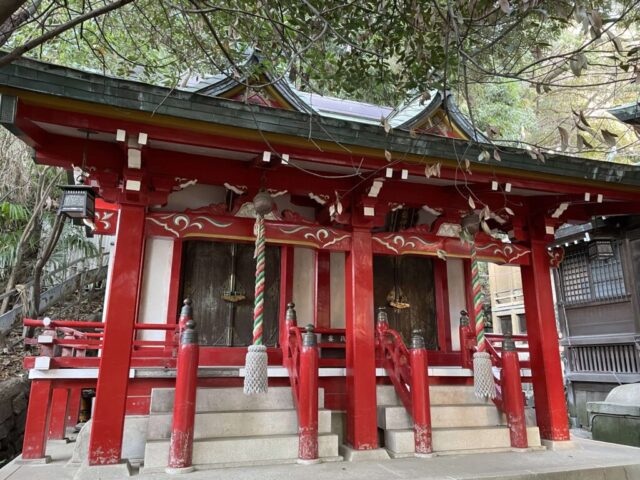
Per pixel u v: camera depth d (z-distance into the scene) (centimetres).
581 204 714
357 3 452
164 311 676
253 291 720
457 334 814
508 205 666
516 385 591
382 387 621
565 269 1080
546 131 1562
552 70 331
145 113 417
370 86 595
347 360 568
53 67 380
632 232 924
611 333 957
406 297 806
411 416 573
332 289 755
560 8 301
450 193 640
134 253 488
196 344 475
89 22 773
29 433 528
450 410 601
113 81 398
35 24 802
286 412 529
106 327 462
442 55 445
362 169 540
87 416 873
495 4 439
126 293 475
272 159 500
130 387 553
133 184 484
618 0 538
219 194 716
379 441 575
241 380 586
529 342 659
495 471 465
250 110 441
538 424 627
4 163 1180
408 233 616
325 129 470
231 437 496
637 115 833
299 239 562
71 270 1422
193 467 452
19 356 1046
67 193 641
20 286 1081
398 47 464
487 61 702
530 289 666
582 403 1023
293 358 565
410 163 529
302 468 468
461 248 636
